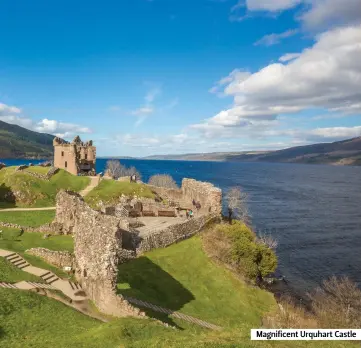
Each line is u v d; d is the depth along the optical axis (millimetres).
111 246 31109
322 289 62781
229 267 52781
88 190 92312
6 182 84438
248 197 175750
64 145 116188
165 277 44031
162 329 26172
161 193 100688
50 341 23297
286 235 101438
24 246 47312
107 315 29781
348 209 147000
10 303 27734
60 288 34844
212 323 35125
